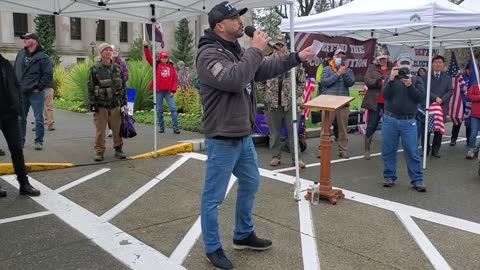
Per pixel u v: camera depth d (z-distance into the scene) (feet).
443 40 37.55
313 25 28.02
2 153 24.12
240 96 11.58
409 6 24.54
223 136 11.49
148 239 14.21
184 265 12.46
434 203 18.17
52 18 127.54
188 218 16.14
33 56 25.27
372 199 18.56
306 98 30.27
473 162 26.27
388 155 20.35
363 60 39.55
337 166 24.70
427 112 24.12
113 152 26.61
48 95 33.45
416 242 14.16
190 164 24.35
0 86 17.30
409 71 18.90
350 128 36.73
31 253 13.08
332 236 14.58
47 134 32.14
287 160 25.68
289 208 17.28
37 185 19.93
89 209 16.94
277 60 12.41
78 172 22.18
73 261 12.62
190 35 119.96
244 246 13.34
